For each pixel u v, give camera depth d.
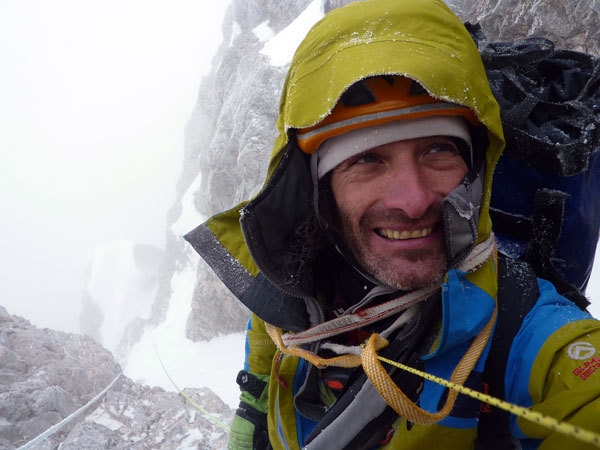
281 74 8.34
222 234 0.61
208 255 0.61
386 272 0.44
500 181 0.57
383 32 0.42
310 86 0.44
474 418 0.43
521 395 0.42
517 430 0.42
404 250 0.43
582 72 0.63
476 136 0.47
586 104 0.57
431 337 0.46
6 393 1.86
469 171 0.45
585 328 0.41
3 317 2.69
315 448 0.47
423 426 0.44
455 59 0.42
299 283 0.55
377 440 0.47
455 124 0.43
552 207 0.51
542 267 0.52
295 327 0.58
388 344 0.47
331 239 0.52
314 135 0.46
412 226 0.43
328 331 0.51
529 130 0.55
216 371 8.34
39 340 2.48
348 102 0.43
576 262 0.58
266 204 0.52
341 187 0.46
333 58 0.42
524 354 0.42
